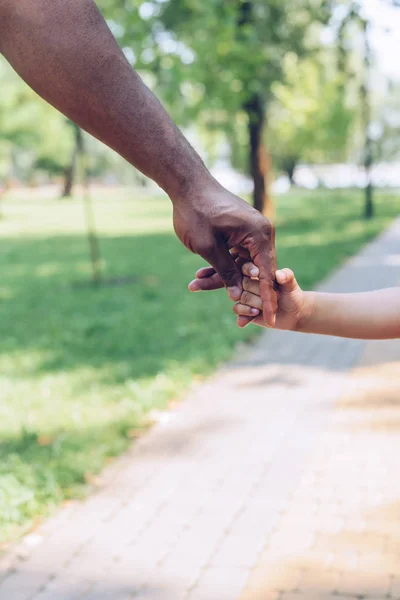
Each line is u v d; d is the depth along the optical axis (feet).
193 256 52.65
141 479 13.35
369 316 4.48
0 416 17.31
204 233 3.50
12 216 115.85
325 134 86.22
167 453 14.60
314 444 14.75
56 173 177.99
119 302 33.86
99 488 13.05
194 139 112.88
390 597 9.16
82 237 73.87
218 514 11.81
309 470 13.43
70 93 3.20
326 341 23.99
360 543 10.55
